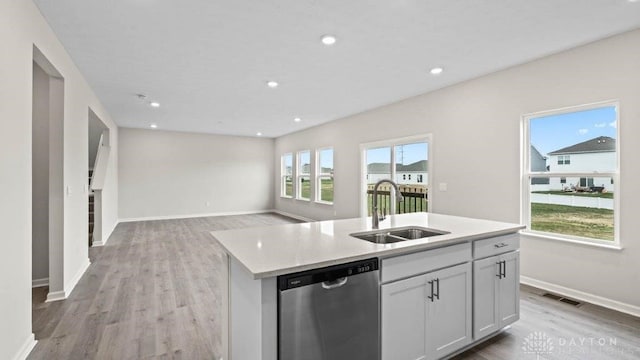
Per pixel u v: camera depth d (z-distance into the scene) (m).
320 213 7.34
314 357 1.44
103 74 3.76
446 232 2.17
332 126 6.84
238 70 3.66
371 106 5.46
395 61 3.38
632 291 2.66
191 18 2.47
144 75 3.81
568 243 3.06
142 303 2.92
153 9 2.34
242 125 7.50
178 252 4.81
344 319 1.53
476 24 2.57
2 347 1.80
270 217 8.62
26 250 2.12
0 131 1.78
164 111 5.89
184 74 3.79
